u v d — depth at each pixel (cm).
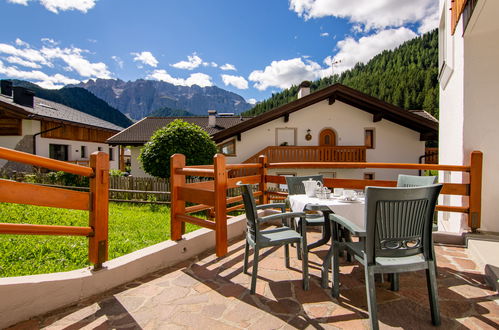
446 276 267
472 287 244
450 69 482
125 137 1706
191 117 2062
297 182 400
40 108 1697
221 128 1830
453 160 481
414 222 187
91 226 242
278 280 263
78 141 1797
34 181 1156
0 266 313
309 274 277
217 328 189
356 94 1293
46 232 210
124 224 571
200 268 295
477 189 366
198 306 218
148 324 195
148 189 932
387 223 181
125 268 258
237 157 1529
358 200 285
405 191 178
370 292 179
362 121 1493
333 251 231
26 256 349
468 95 386
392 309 210
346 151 1452
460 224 408
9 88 1795
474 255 308
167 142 968
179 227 327
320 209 265
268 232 264
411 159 1481
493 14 331
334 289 229
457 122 439
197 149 984
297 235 252
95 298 231
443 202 612
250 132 1520
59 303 216
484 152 381
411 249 188
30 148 1480
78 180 1138
